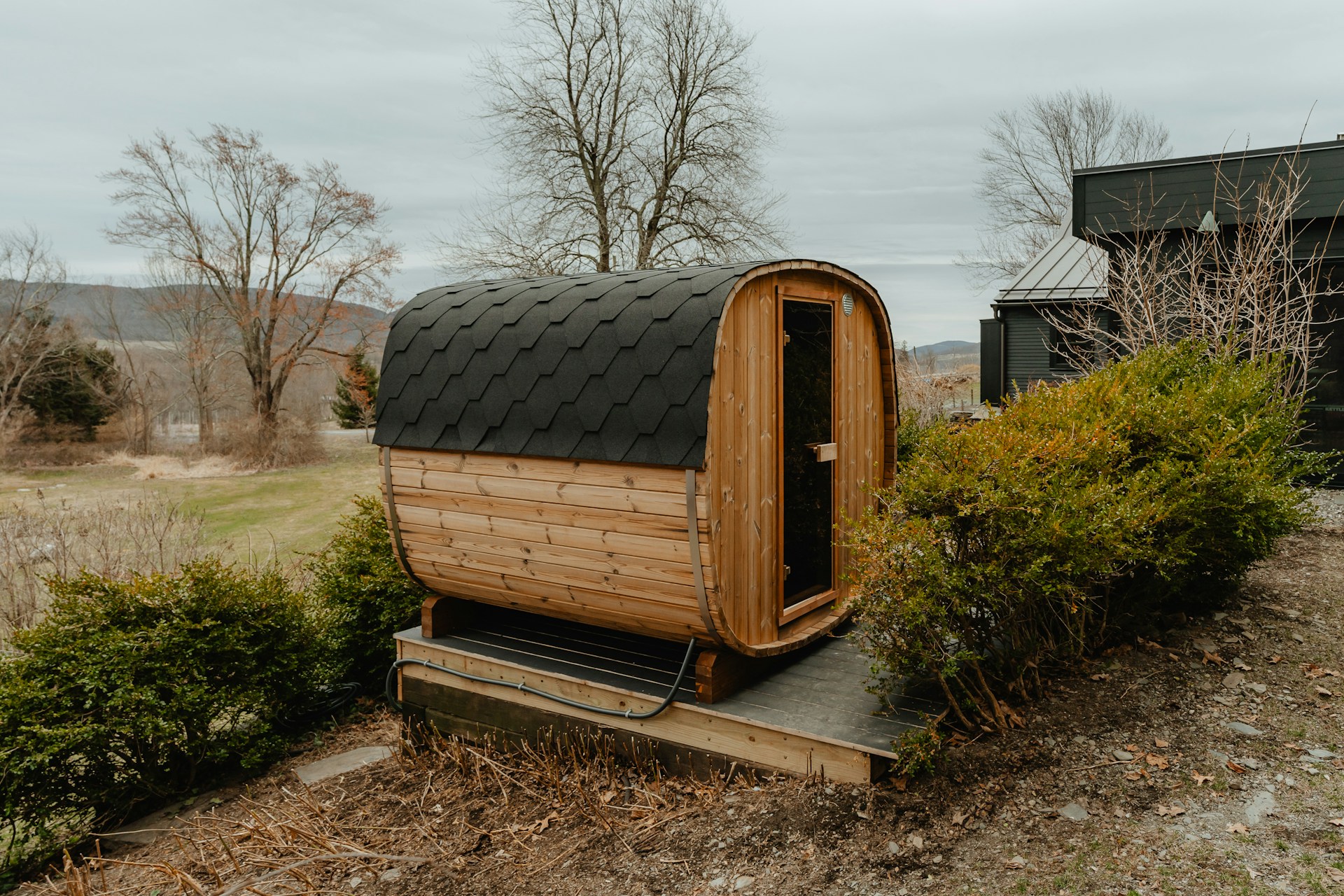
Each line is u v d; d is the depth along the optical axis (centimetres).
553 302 436
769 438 412
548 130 2216
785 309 425
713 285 379
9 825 491
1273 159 922
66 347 3152
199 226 2894
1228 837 293
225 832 451
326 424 4050
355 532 673
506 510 428
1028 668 398
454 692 483
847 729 356
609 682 420
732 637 380
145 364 3309
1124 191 1009
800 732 356
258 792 506
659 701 399
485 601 489
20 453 2973
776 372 416
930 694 391
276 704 551
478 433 430
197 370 3170
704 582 363
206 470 2745
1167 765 339
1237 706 384
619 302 406
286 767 538
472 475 438
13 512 1240
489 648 477
